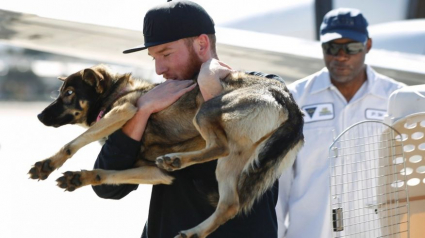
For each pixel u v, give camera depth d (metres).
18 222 12.33
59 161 5.16
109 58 10.95
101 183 5.18
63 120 5.98
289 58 10.16
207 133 5.07
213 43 5.37
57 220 12.58
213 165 5.08
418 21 15.59
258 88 5.21
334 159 5.99
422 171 5.36
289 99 5.23
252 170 4.90
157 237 5.27
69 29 9.97
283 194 6.89
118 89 5.93
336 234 5.45
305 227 6.77
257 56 10.35
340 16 7.39
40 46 10.74
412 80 10.46
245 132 5.02
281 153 4.96
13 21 9.89
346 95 7.22
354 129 6.14
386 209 5.30
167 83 5.35
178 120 5.49
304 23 16.19
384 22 16.77
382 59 10.48
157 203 5.27
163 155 5.03
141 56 10.45
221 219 4.76
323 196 6.75
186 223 5.07
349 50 7.13
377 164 5.75
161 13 5.14
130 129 5.24
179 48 5.20
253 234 4.97
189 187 5.07
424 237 5.34
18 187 15.10
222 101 5.15
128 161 5.21
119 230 12.00
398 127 5.27
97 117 5.91
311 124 7.09
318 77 7.28
